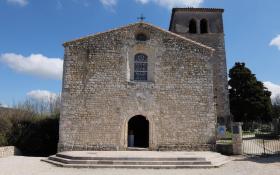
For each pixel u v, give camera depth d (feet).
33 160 55.72
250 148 70.03
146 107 64.13
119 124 62.90
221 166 47.57
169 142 62.80
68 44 65.82
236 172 41.47
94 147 61.62
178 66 66.54
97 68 65.16
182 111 64.49
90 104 63.41
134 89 64.85
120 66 65.72
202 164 46.65
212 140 63.52
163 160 47.21
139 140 73.10
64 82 64.13
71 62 65.10
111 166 45.29
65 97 63.46
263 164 49.08
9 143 70.74
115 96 64.13
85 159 47.50
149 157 47.50
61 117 62.54
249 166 46.96
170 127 63.57
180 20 100.07
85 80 64.39
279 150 67.21
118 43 66.85
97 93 63.98
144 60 68.13
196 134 63.67
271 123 128.88
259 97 131.34
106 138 62.13
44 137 74.54
